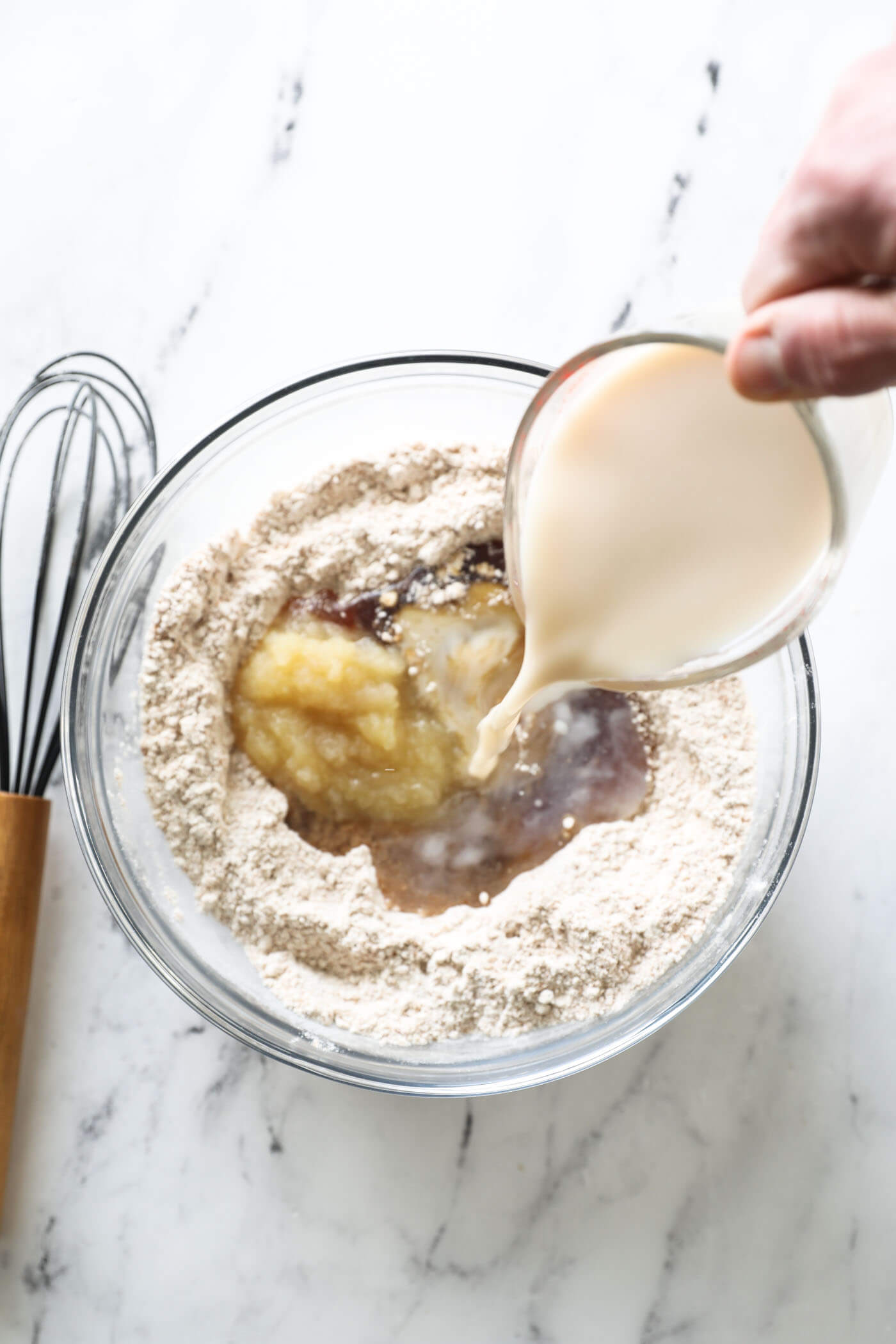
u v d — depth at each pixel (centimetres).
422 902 65
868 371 48
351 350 69
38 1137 67
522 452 57
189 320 69
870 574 69
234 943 64
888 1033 68
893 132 48
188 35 70
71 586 67
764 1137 67
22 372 69
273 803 65
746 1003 68
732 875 64
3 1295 67
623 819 66
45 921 68
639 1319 67
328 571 64
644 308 69
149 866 65
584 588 57
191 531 66
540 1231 67
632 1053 68
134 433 69
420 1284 67
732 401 54
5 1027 65
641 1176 67
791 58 69
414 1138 67
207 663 64
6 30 70
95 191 69
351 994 64
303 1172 67
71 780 63
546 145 69
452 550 65
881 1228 67
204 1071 67
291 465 66
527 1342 66
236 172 69
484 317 69
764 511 55
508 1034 63
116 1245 67
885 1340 67
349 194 69
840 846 68
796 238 49
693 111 69
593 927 63
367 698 64
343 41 69
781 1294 67
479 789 66
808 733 63
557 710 66
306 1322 67
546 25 69
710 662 56
